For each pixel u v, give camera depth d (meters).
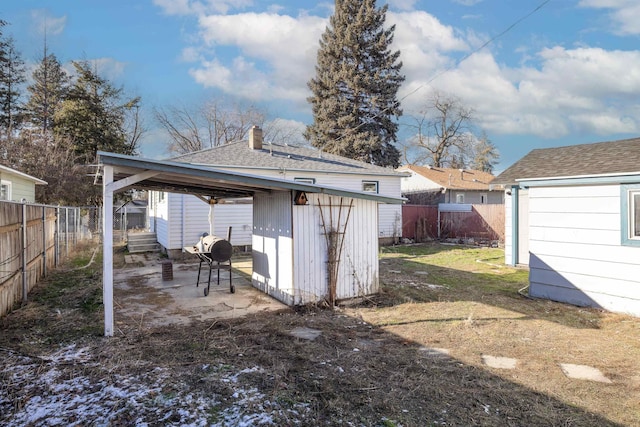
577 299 6.43
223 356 4.08
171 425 2.72
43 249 8.71
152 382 3.40
